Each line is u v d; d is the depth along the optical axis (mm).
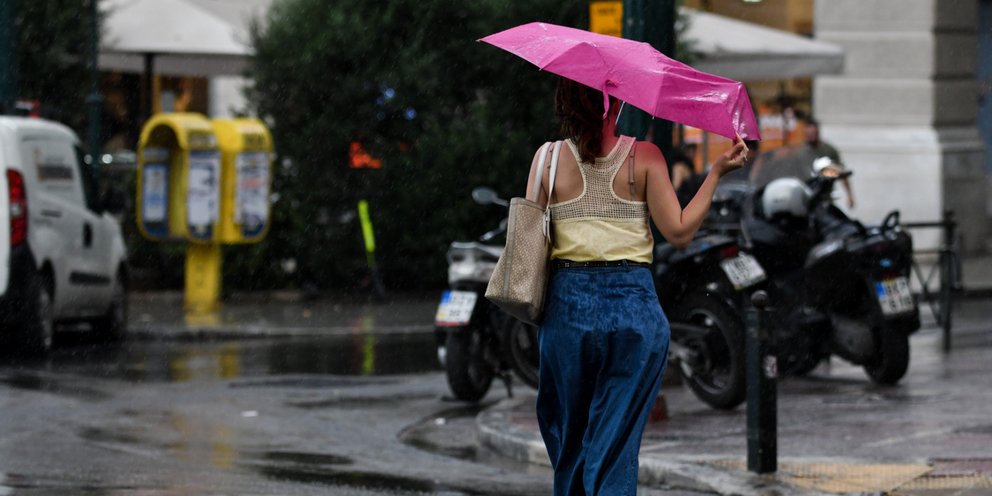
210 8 30641
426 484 11383
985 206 34562
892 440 12727
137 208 29641
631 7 14305
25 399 15797
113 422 14383
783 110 34781
